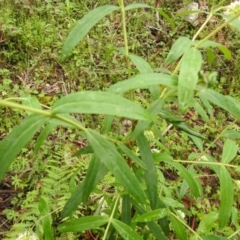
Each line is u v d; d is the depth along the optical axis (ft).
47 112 2.65
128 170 2.94
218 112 9.55
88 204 7.07
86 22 3.68
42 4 11.57
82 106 2.57
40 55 10.27
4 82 9.44
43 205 4.54
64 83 9.83
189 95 2.88
